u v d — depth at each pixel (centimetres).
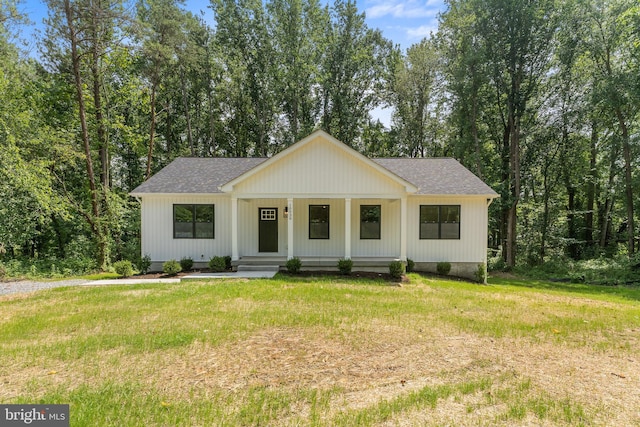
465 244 1461
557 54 2088
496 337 619
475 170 2306
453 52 2292
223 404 384
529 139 2281
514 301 959
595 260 1978
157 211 1438
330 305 827
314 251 1511
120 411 368
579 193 2620
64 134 1738
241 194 1332
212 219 1452
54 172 1844
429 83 2736
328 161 1320
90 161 1748
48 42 1667
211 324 670
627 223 2164
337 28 2922
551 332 653
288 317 718
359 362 502
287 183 1323
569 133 2253
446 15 2312
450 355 531
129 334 612
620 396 409
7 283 1206
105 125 1920
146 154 2406
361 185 1323
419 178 1532
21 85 1719
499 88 2227
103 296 924
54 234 2031
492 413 371
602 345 585
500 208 2148
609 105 1853
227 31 2764
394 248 1488
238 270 1355
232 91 2845
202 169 1602
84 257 1748
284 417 360
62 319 713
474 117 2233
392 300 898
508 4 2017
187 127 2939
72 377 452
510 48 2109
